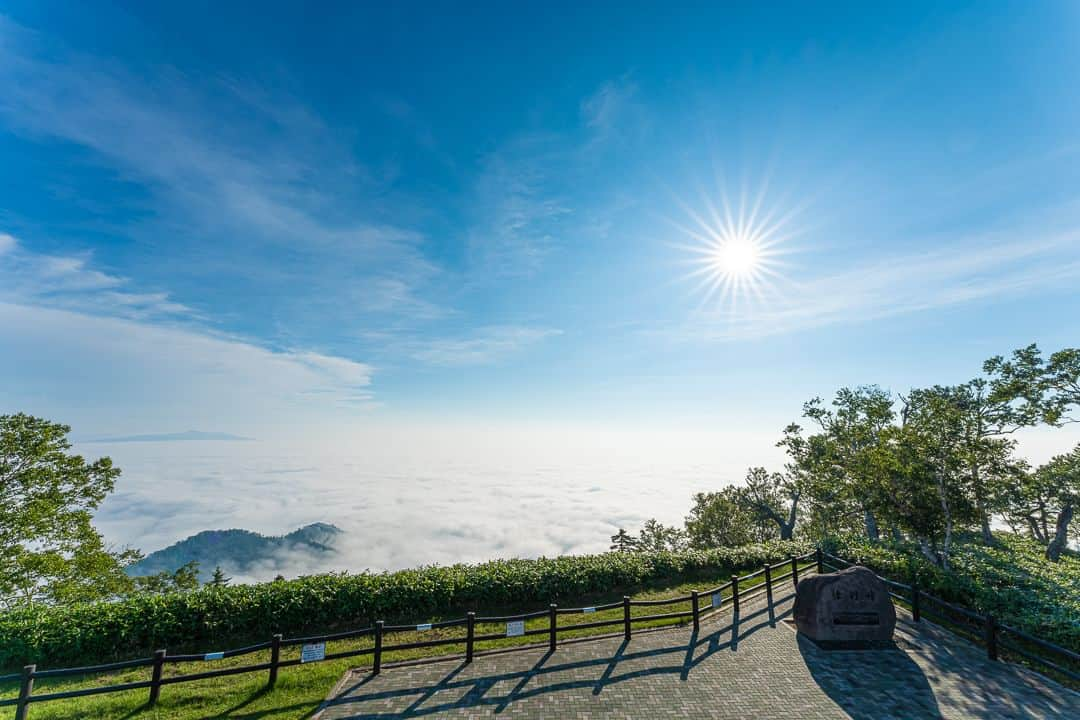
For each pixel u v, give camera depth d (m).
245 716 8.70
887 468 16.73
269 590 12.92
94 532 19.73
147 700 9.16
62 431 19.59
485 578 14.69
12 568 16.53
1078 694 9.34
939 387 24.72
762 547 20.69
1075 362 20.64
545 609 14.59
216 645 11.95
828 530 27.92
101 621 11.36
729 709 8.81
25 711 8.38
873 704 8.98
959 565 15.74
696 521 34.09
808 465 27.98
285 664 9.76
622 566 16.88
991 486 15.80
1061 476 23.62
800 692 9.41
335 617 13.09
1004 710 8.77
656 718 8.53
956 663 10.70
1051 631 10.91
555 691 9.47
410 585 13.92
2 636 10.62
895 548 20.25
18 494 18.14
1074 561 22.00
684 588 16.75
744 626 12.90
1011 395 22.22
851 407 25.38
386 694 9.39
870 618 11.70
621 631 12.69
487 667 10.53
